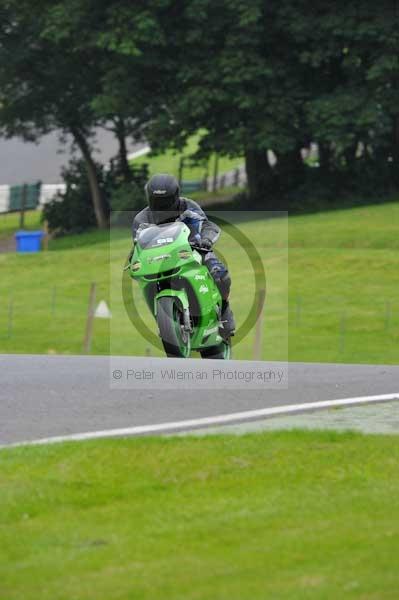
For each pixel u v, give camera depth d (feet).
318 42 443.32
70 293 351.46
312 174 482.28
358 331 281.54
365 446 73.46
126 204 477.77
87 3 446.19
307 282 325.62
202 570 50.14
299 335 274.57
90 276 371.97
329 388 100.63
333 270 336.49
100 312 273.33
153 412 86.63
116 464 67.87
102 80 460.55
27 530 56.65
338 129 438.40
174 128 460.96
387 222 406.00
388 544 52.49
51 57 486.38
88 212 520.01
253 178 489.26
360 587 47.11
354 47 442.09
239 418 84.58
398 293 316.40
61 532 56.29
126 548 53.67
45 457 69.15
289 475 66.44
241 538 54.60
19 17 471.62
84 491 63.16
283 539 53.98
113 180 516.32
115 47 433.89
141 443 72.79
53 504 60.95
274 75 443.73
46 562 51.90
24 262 398.62
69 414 85.20
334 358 248.73
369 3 433.89
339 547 52.39
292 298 311.06
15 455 69.72
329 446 73.20
